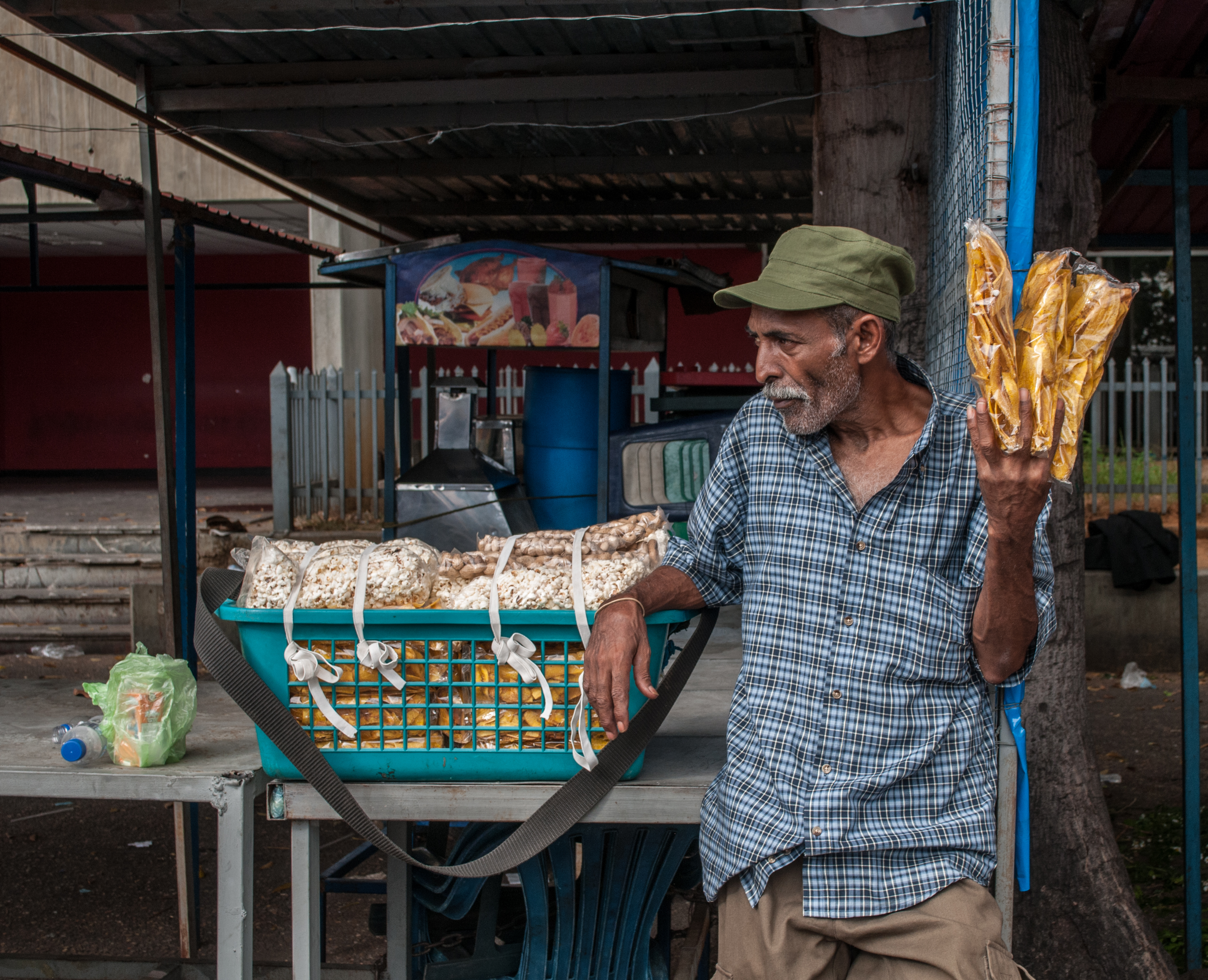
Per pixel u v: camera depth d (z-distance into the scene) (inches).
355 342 421.7
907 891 59.4
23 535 331.0
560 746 71.4
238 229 167.5
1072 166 119.6
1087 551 280.4
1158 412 380.2
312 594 69.6
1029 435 51.6
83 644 304.8
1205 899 145.0
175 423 150.3
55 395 591.5
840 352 58.4
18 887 156.4
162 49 156.6
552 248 169.9
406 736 71.4
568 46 159.8
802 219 293.9
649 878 82.7
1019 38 62.9
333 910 149.2
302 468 339.3
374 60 163.2
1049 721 122.3
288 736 69.8
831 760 60.8
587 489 198.5
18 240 508.7
